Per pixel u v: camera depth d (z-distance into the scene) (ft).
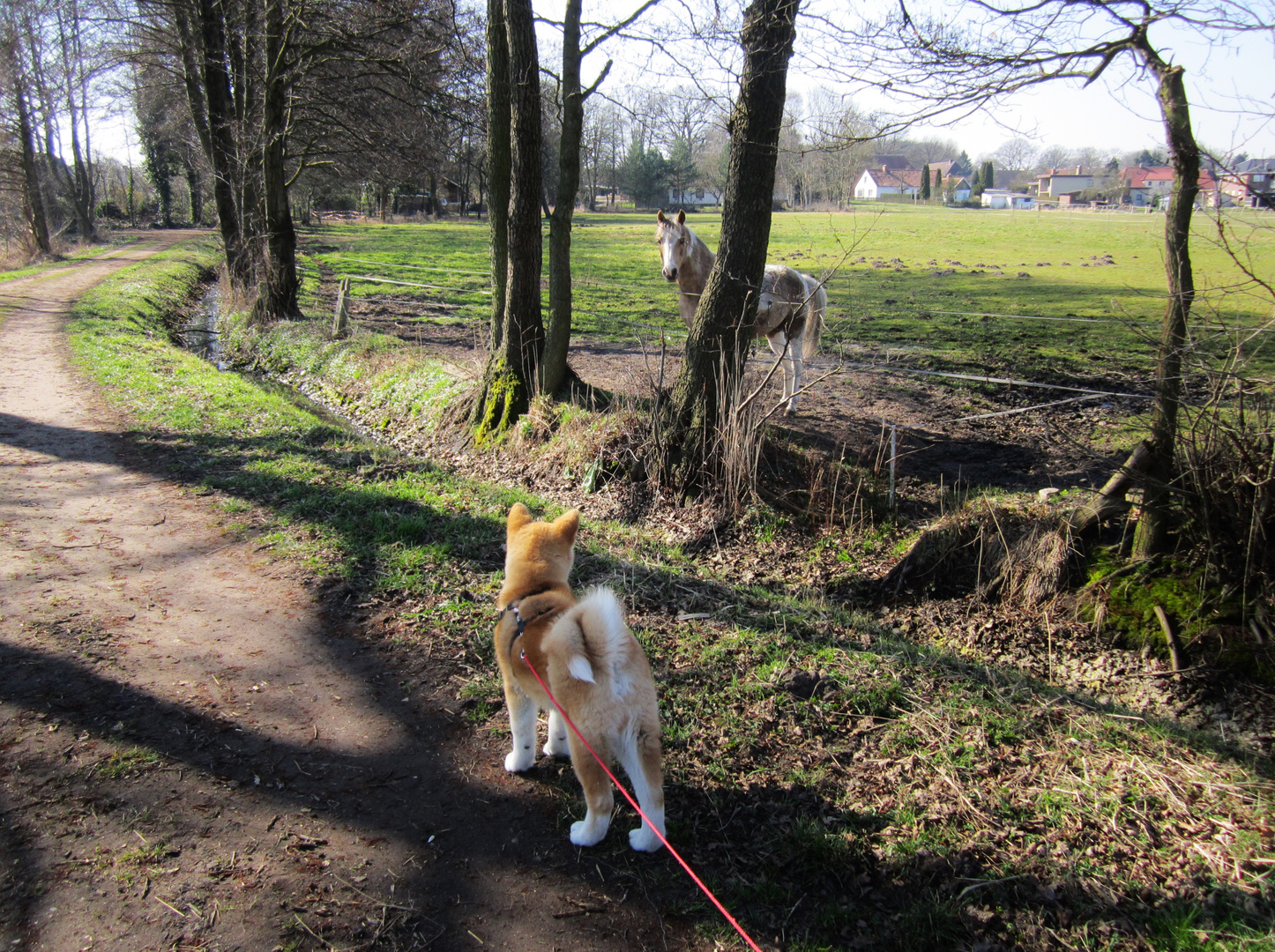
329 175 78.69
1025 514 20.52
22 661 14.17
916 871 10.67
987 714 14.11
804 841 11.07
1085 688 16.79
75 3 70.90
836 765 12.79
